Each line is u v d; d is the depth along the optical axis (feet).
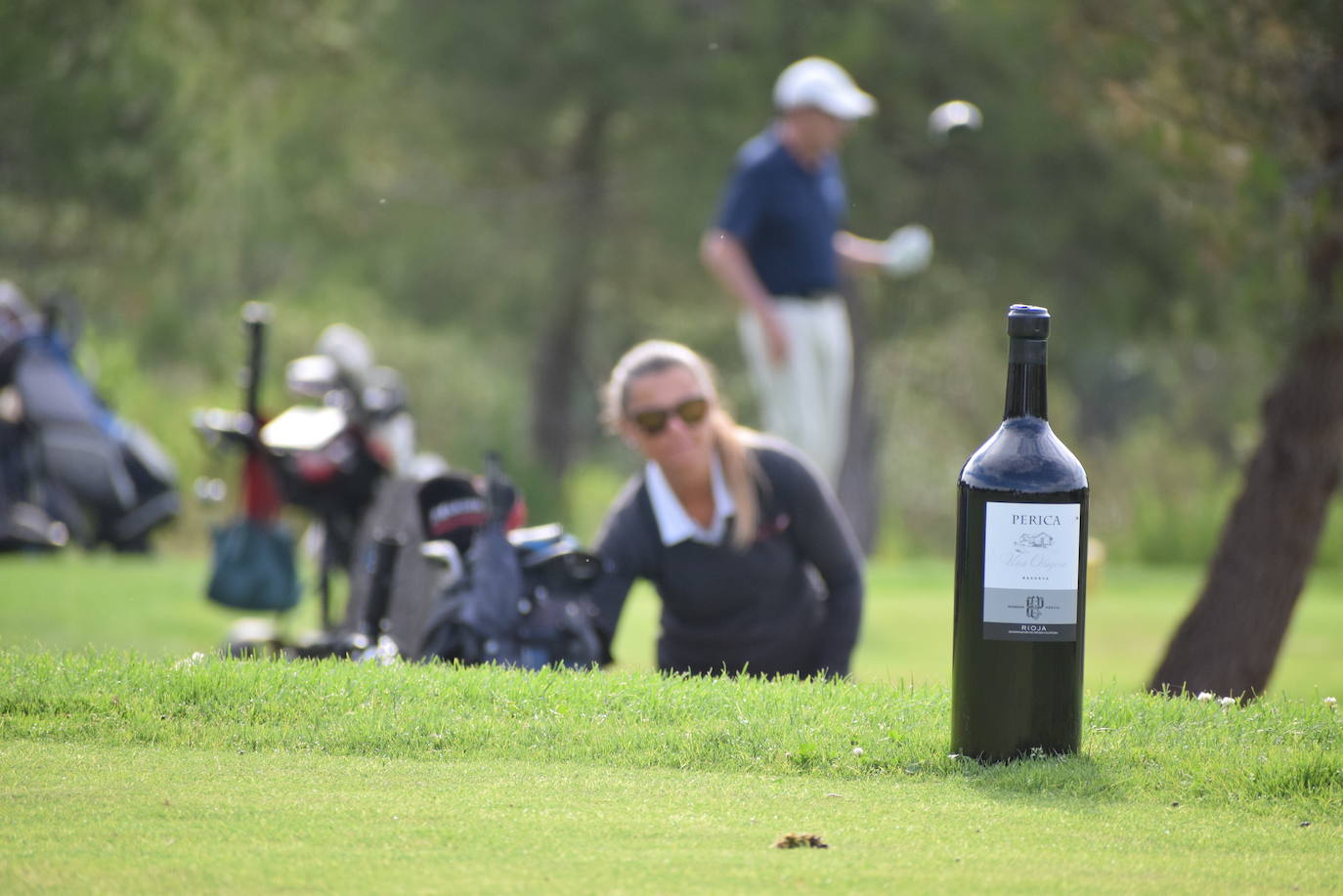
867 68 207.00
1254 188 80.48
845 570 65.10
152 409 189.88
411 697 43.80
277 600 87.20
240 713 41.70
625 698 44.21
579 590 56.85
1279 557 90.12
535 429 293.23
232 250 206.80
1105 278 222.28
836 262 123.54
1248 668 90.84
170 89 160.15
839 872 29.32
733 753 39.45
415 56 223.10
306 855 29.63
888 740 40.45
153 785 35.19
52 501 137.18
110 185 157.28
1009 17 120.47
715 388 64.59
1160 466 336.90
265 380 218.38
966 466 39.63
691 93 217.97
